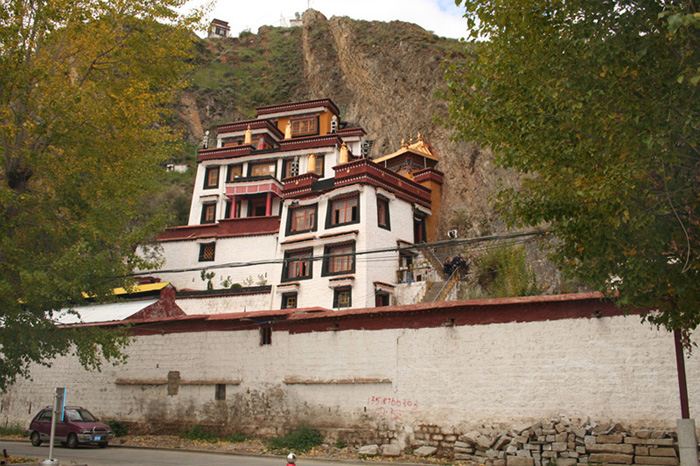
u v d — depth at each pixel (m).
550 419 15.15
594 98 9.28
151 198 55.53
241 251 38.59
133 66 17.67
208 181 46.81
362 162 35.09
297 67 81.44
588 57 9.23
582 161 9.68
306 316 19.64
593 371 15.12
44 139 15.88
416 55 49.53
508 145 11.20
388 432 17.25
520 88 10.42
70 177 15.43
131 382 22.48
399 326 18.02
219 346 21.33
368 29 61.16
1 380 16.36
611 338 15.14
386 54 53.91
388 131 51.81
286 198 37.41
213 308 36.12
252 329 20.84
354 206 34.38
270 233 38.22
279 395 19.53
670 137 8.33
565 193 10.20
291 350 19.77
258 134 49.06
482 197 36.81
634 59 8.73
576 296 15.62
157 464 14.78
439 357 17.14
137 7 17.50
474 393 16.38
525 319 16.28
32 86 15.38
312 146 44.84
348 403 18.19
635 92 9.00
